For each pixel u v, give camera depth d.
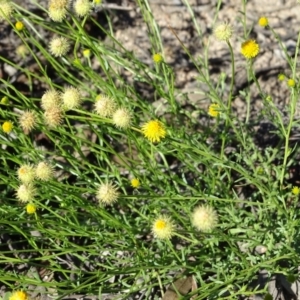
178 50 0.59
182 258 0.41
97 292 0.41
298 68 0.55
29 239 0.40
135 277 0.41
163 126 0.37
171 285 0.42
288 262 0.42
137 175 0.41
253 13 0.60
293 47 0.58
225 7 0.61
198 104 0.55
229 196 0.44
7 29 0.60
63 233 0.40
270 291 0.42
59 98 0.39
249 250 0.43
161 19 0.61
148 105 0.46
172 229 0.36
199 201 0.47
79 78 0.58
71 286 0.41
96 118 0.40
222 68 0.58
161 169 0.50
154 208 0.44
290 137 0.50
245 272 0.38
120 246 0.42
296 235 0.42
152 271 0.42
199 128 0.53
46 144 0.53
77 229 0.41
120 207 0.49
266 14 0.60
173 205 0.44
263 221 0.43
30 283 0.38
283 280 0.42
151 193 0.42
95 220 0.46
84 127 0.50
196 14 0.61
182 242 0.46
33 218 0.44
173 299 0.42
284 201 0.42
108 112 0.38
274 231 0.42
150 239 0.47
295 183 0.49
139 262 0.41
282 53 0.58
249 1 0.61
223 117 0.49
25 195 0.38
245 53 0.40
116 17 0.61
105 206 0.49
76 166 0.46
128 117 0.37
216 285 0.39
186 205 0.43
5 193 0.48
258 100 0.55
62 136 0.43
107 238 0.42
